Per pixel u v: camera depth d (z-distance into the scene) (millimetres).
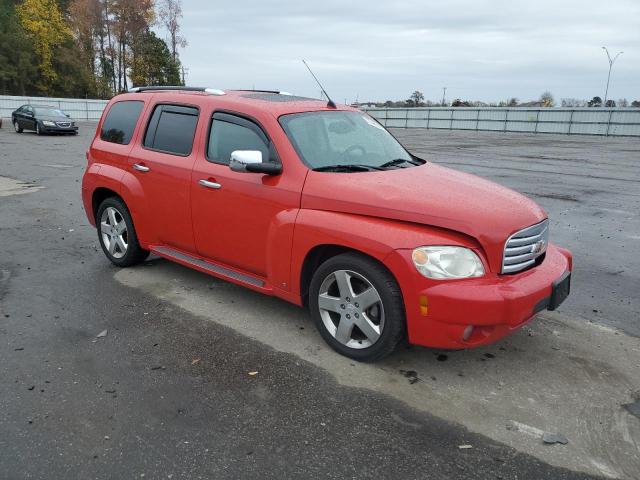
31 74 56812
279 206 4027
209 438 2916
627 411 3250
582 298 5137
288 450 2828
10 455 2742
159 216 5105
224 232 4500
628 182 13039
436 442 2922
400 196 3580
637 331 4402
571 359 3891
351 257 3629
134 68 62500
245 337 4160
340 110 4863
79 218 8297
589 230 7969
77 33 63562
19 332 4184
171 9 66438
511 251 3447
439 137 33125
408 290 3352
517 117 39531
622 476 2686
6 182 11727
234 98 4660
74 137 26422
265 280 4363
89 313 4578
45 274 5594
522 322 3414
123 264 5773
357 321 3713
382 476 2650
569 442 2941
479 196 3695
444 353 3945
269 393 3371
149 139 5266
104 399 3273
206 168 4590
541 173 14680
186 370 3641
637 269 6094
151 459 2736
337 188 3775
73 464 2688
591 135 35875
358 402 3289
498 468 2725
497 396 3389
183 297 4973
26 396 3285
